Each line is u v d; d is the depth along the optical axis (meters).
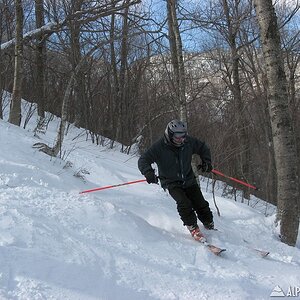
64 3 10.68
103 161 9.02
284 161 5.90
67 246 3.83
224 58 14.04
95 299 3.14
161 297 3.39
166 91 14.96
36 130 9.73
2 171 5.55
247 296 3.64
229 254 4.73
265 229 6.11
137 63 15.39
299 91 16.94
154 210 5.70
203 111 12.30
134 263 3.86
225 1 12.87
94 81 16.00
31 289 3.03
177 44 7.97
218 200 7.47
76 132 13.22
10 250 3.45
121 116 14.97
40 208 4.52
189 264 4.18
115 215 4.77
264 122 13.36
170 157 5.17
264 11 5.82
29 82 15.76
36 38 12.80
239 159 11.11
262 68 14.57
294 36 14.93
